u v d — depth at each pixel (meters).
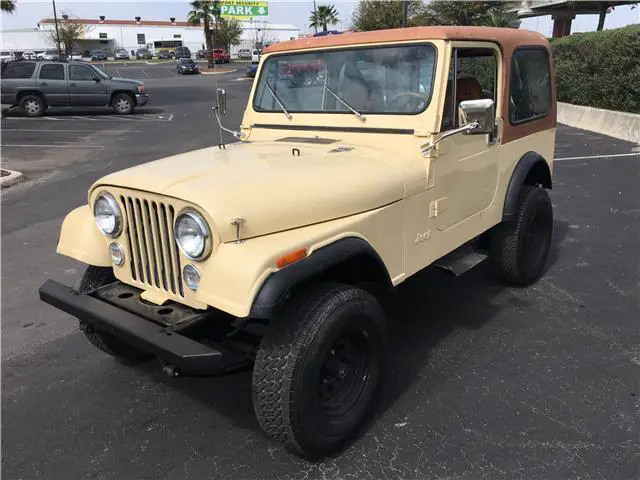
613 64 12.67
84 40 80.62
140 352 3.75
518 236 4.41
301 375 2.46
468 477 2.64
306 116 3.74
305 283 2.69
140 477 2.70
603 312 4.27
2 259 5.70
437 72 3.23
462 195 3.64
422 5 27.44
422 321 4.19
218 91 3.74
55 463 2.80
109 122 17.27
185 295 2.64
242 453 2.85
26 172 10.16
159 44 84.00
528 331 4.01
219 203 2.45
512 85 4.09
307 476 2.67
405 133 3.30
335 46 3.60
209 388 3.44
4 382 3.53
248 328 2.97
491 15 23.84
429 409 3.15
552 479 2.62
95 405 3.28
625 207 7.05
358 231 2.82
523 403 3.19
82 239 3.11
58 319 4.40
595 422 3.01
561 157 10.28
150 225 2.73
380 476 2.66
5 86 17.91
